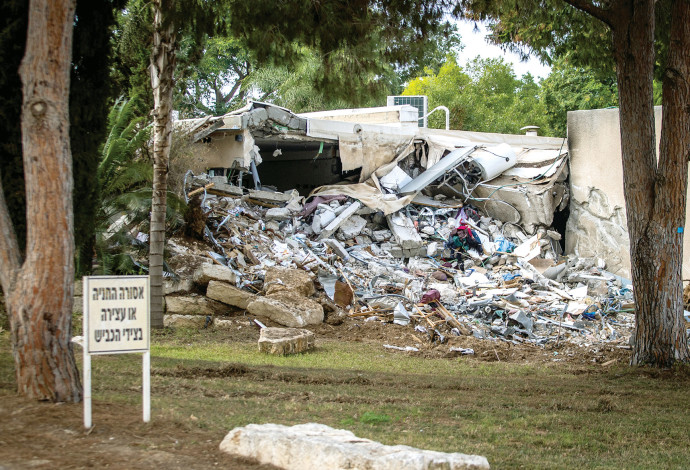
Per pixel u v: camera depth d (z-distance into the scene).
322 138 24.80
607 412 10.40
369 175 26.11
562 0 15.89
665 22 17.25
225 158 23.16
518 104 45.12
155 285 16.22
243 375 11.40
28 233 7.35
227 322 16.97
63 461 5.64
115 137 18.06
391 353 15.94
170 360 12.32
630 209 14.94
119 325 6.62
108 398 8.24
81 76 11.34
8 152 10.20
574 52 18.42
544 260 24.06
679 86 14.27
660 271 14.65
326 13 13.34
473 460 5.61
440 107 33.69
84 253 16.69
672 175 14.49
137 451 6.05
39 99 7.24
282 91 31.95
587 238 25.92
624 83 14.60
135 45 15.36
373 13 14.21
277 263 20.31
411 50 14.48
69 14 7.44
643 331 14.95
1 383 8.13
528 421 9.34
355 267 22.12
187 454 6.11
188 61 15.52
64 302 7.42
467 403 10.48
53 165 7.28
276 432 6.18
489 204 27.00
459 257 23.86
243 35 13.93
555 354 17.09
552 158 27.41
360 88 14.54
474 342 17.41
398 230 24.34
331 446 5.64
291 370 12.25
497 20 16.91
